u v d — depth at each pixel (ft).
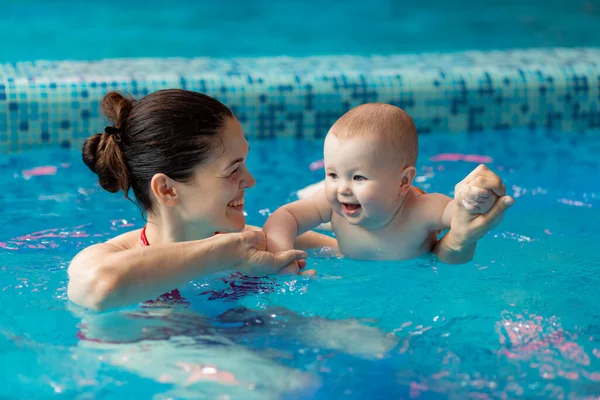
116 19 23.70
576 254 8.50
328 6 26.07
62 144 14.08
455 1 26.37
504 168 12.60
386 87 15.12
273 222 8.18
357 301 7.22
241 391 5.77
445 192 11.18
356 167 7.50
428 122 15.37
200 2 26.30
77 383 5.94
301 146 14.46
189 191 7.34
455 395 5.68
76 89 14.02
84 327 6.78
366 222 7.91
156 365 6.14
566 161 13.06
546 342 6.41
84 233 9.45
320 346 6.41
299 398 5.69
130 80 14.38
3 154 13.61
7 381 5.96
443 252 8.04
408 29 22.68
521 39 21.02
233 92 14.62
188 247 7.28
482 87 15.38
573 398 5.60
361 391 5.76
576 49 18.34
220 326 6.79
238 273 7.58
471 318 6.84
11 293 7.45
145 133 7.23
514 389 5.73
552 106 15.70
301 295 7.36
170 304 7.21
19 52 19.38
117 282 6.95
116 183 7.70
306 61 16.89
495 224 7.47
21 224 9.77
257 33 22.24
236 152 7.43
